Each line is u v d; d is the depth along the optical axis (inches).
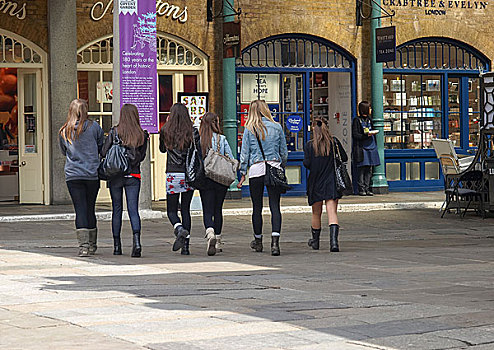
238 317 326.6
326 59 1084.5
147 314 331.3
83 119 535.8
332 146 595.5
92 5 954.7
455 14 1144.2
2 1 920.3
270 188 573.0
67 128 534.3
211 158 554.3
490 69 1172.5
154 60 799.7
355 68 1093.1
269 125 574.9
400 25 1117.1
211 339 285.3
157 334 293.0
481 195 850.8
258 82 1049.5
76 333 294.0
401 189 1128.2
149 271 471.8
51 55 930.1
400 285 425.1
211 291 397.4
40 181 943.7
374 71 1081.4
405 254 576.7
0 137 962.1
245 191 1037.8
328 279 445.7
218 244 579.8
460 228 776.3
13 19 924.6
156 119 805.2
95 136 539.2
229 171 559.5
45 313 331.9
